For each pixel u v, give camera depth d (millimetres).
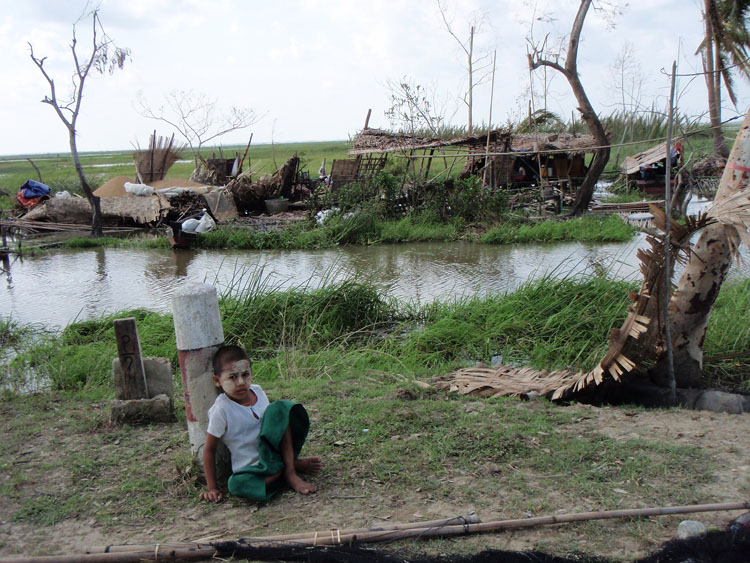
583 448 4578
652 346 5930
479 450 4574
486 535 3490
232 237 19344
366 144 26906
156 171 29078
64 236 21219
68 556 3281
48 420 5535
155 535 3592
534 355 8102
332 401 5848
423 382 6578
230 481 3938
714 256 5816
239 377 4008
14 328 10102
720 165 23844
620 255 16062
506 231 19500
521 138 27953
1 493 4105
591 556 3242
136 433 5145
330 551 3283
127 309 10961
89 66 20078
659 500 3814
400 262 16016
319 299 9945
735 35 22953
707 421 5227
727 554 3242
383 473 4250
